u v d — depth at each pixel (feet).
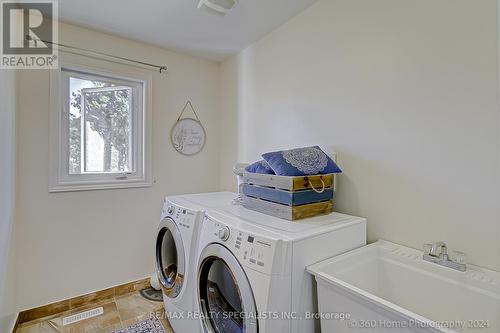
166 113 7.88
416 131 4.13
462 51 3.65
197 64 8.45
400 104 4.31
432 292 3.62
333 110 5.34
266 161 4.75
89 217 6.73
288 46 6.32
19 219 5.79
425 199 4.06
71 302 6.48
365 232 4.54
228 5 5.38
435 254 3.69
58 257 6.31
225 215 4.62
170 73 7.91
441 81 3.85
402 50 4.27
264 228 3.86
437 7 3.87
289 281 3.35
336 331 3.31
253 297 3.33
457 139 3.71
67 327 5.78
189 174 8.39
